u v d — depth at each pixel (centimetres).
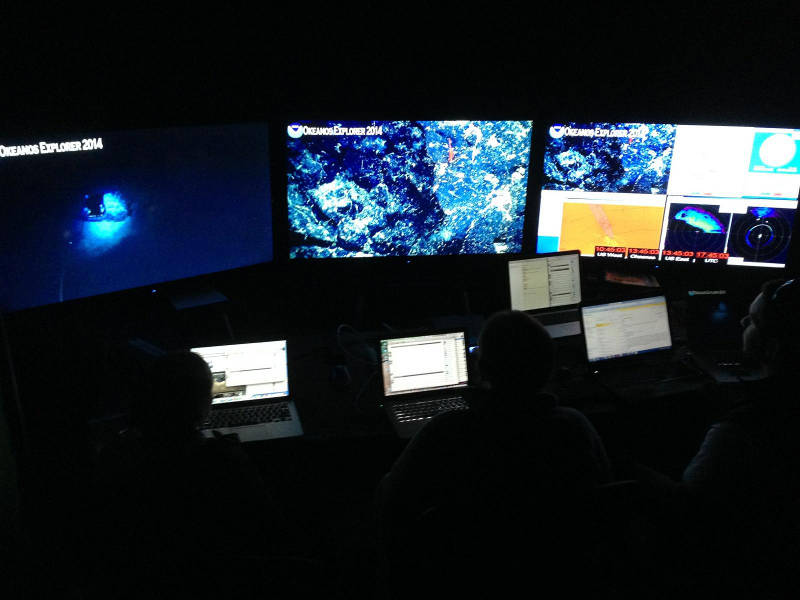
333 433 264
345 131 340
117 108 319
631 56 370
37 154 271
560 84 375
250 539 182
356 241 359
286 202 348
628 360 315
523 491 156
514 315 173
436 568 158
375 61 360
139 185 302
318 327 363
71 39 303
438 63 365
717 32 362
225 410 278
